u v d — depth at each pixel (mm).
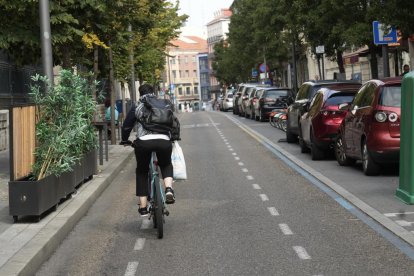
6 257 6160
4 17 12094
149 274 6051
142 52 26844
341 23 21953
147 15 17391
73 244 7398
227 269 6121
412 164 8891
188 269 6172
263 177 12688
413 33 17500
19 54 13812
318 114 14719
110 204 10055
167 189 7594
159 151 7559
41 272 6227
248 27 53531
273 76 65375
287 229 7812
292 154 16750
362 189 10422
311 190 10773
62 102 8922
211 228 8031
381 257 6355
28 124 8453
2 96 18469
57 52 14031
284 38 38875
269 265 6211
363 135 11750
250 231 7773
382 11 17188
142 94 7809
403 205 8891
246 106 38938
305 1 23938
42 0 11008
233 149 19109
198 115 52375
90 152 11828
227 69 72500
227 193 10844
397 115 11086
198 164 15453
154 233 7844
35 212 7754
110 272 6164
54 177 8547
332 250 6707
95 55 16578
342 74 29406
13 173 7859
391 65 34562
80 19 12891
